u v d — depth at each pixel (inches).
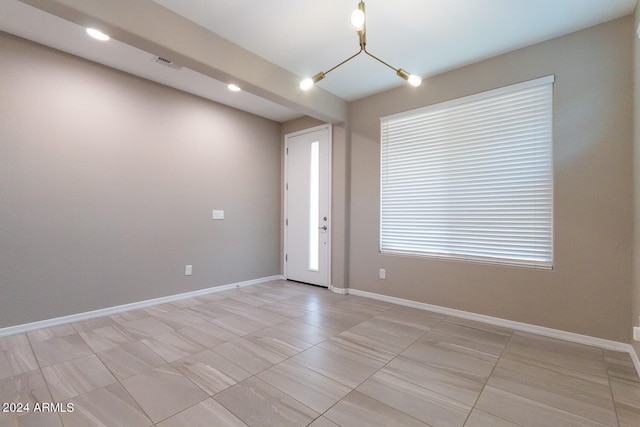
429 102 134.6
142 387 74.3
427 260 135.1
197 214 157.0
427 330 111.4
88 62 120.9
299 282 188.5
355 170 161.6
